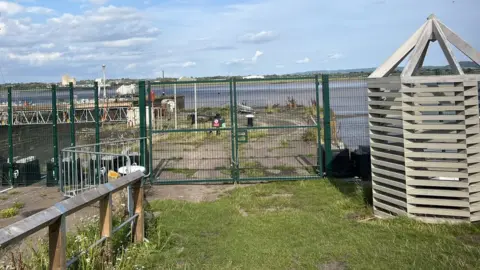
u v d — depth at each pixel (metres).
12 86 10.83
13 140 11.15
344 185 9.09
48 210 3.31
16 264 3.83
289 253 5.11
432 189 6.16
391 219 6.38
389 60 7.06
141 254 5.01
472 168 5.96
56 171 10.66
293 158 12.69
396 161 6.51
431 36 6.89
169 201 8.07
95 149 10.10
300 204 7.79
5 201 9.17
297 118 11.84
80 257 4.14
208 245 5.52
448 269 4.49
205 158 12.95
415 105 6.15
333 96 10.34
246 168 11.34
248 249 5.32
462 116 5.93
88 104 12.06
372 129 6.93
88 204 3.97
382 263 4.72
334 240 5.56
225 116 15.59
